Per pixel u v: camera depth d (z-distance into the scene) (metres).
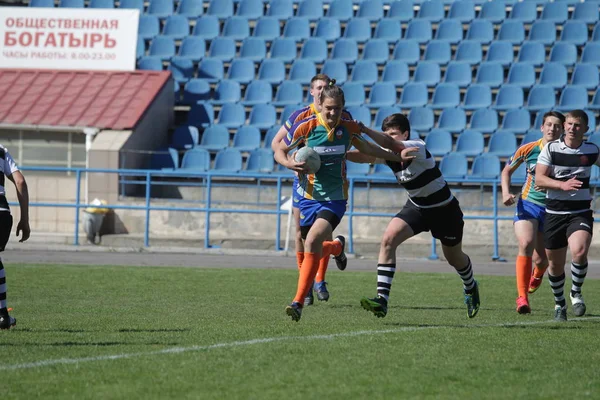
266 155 65.94
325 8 85.88
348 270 43.62
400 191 61.00
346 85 73.69
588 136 66.38
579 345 19.98
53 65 72.50
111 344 19.25
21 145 66.50
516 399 14.36
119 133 64.12
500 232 56.94
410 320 24.47
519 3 80.88
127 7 85.88
